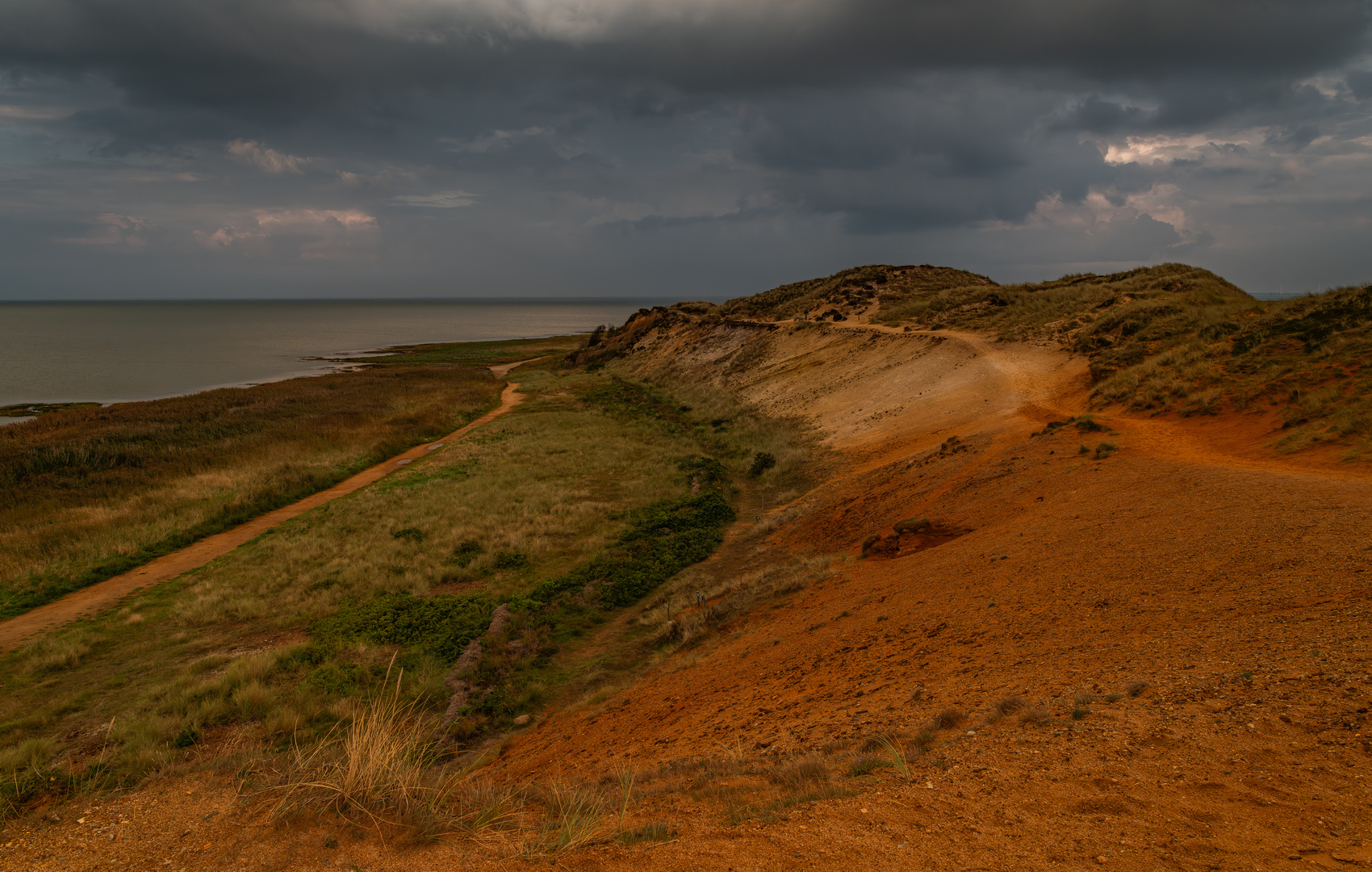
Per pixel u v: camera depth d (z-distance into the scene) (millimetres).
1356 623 5094
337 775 4723
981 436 20281
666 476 28422
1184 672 5062
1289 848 2719
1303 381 15898
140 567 19531
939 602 9430
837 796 4020
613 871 3289
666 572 17891
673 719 8477
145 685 12406
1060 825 3213
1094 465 14078
